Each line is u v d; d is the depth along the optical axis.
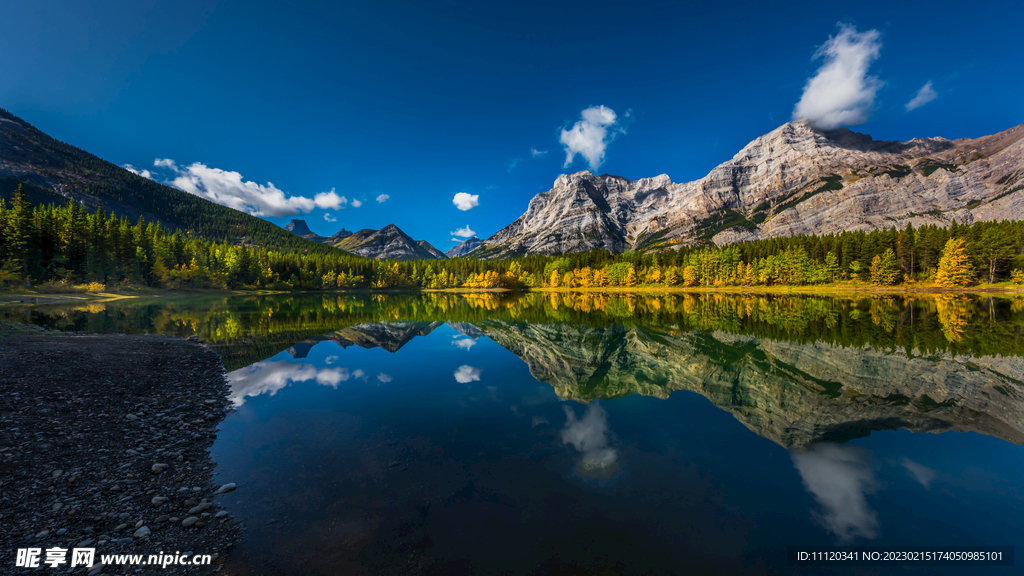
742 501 8.12
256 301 87.12
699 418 13.42
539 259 185.75
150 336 29.80
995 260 83.38
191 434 11.51
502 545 6.64
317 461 9.89
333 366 21.97
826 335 31.14
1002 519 7.44
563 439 11.48
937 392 15.92
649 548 6.59
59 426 11.18
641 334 35.03
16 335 25.69
